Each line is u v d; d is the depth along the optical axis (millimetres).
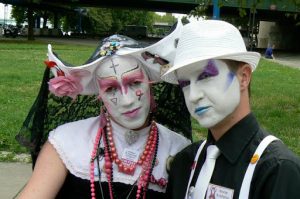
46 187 2447
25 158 6266
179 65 2031
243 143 1991
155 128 2660
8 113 8719
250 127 2016
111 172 2523
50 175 2479
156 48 2484
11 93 11320
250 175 1911
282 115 9203
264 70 20562
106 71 2498
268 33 46531
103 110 2656
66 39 44750
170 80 2414
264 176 1870
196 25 2080
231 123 2041
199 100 2021
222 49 1993
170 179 2387
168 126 2912
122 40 2570
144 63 2549
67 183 2559
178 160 2330
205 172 2062
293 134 7613
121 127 2598
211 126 2033
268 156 1898
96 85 2660
